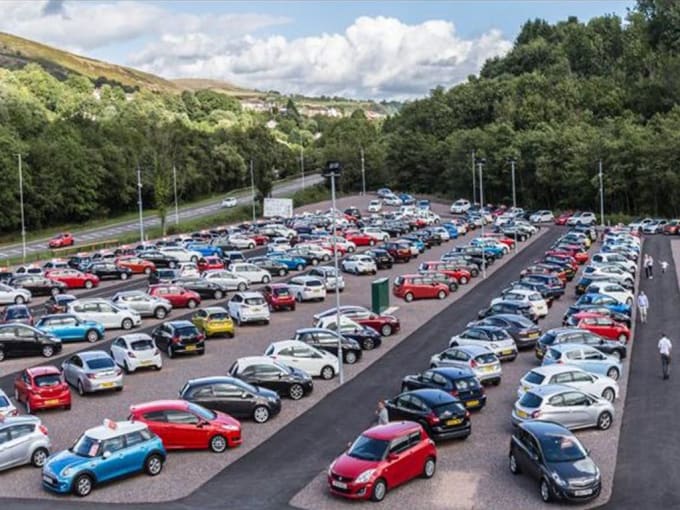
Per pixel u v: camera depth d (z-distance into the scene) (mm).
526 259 78000
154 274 66250
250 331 49875
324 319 45312
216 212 135500
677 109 136250
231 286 63188
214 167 168875
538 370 32844
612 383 33094
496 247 78812
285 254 74688
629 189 119938
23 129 141750
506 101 167375
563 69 187625
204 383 32062
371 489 23859
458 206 126812
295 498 24375
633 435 29281
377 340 44781
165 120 190250
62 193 128500
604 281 56625
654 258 76875
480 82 188250
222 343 46781
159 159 145875
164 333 44156
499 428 30672
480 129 157125
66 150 130625
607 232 93188
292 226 102625
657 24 173625
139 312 53656
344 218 107750
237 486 25500
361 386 37062
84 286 66562
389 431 25438
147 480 26281
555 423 26578
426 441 25875
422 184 162750
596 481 23328
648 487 24406
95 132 149500
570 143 130875
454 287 62531
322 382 38156
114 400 35688
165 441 28531
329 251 78688
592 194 124375
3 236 118500
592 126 141625
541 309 51281
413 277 59875
